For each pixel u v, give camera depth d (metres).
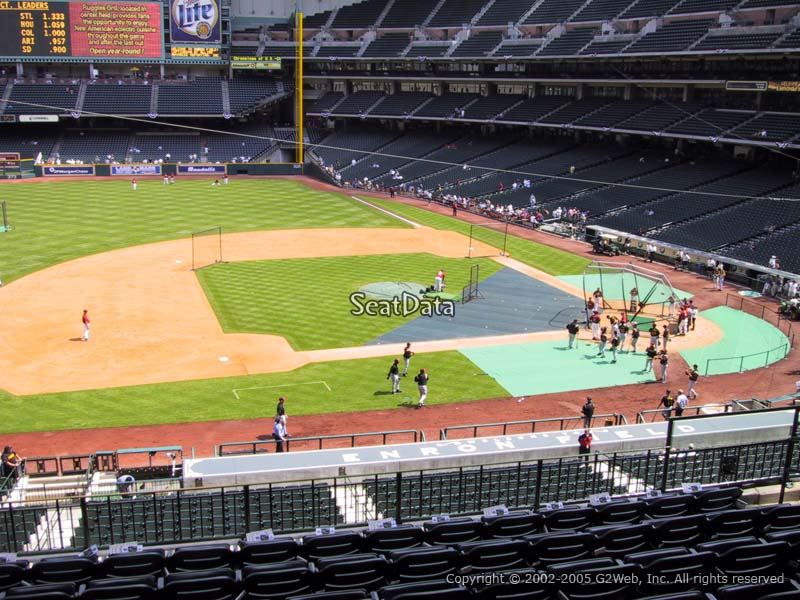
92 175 100.19
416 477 20.69
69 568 13.99
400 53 105.50
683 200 69.00
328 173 101.56
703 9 75.94
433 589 12.38
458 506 20.30
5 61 101.31
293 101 116.69
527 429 31.47
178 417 32.09
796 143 63.06
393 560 13.99
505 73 96.69
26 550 18.66
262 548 14.91
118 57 104.69
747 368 38.91
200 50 107.25
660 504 16.94
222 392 34.75
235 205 82.38
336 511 19.62
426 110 105.19
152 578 13.38
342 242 65.69
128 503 18.98
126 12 103.44
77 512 21.12
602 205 73.56
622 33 84.31
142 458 28.31
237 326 43.53
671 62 81.25
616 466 23.73
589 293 52.12
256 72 116.06
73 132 107.19
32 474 26.14
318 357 39.31
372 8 114.94
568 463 21.58
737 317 47.78
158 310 45.94
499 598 12.46
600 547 14.78
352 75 111.62
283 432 28.89
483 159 93.94
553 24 92.31
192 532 18.61
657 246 61.94
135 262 57.00
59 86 104.75
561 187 79.94
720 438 24.64
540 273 57.12
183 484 23.08
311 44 113.00
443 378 36.97
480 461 24.88
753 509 15.64
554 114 89.56
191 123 112.94
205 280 52.53
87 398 33.78
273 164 106.81
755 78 72.06
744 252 58.00
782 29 66.94
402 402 34.09
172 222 72.00
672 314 47.59
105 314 44.97
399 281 53.19
